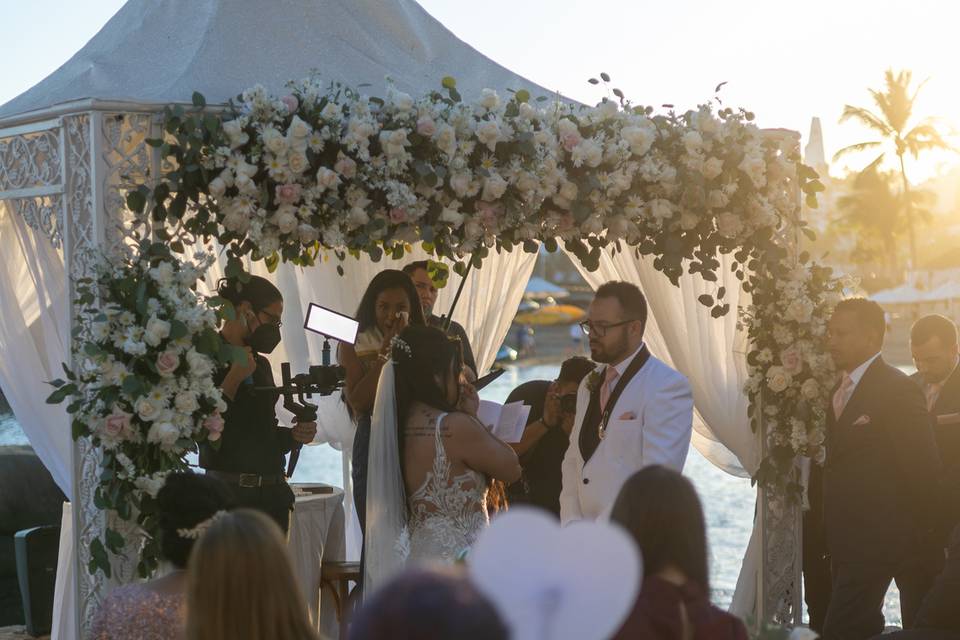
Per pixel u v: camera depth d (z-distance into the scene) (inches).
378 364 199.9
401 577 53.8
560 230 209.8
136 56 210.4
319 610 235.1
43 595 255.4
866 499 198.1
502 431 193.5
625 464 182.7
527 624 57.2
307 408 203.8
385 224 191.9
